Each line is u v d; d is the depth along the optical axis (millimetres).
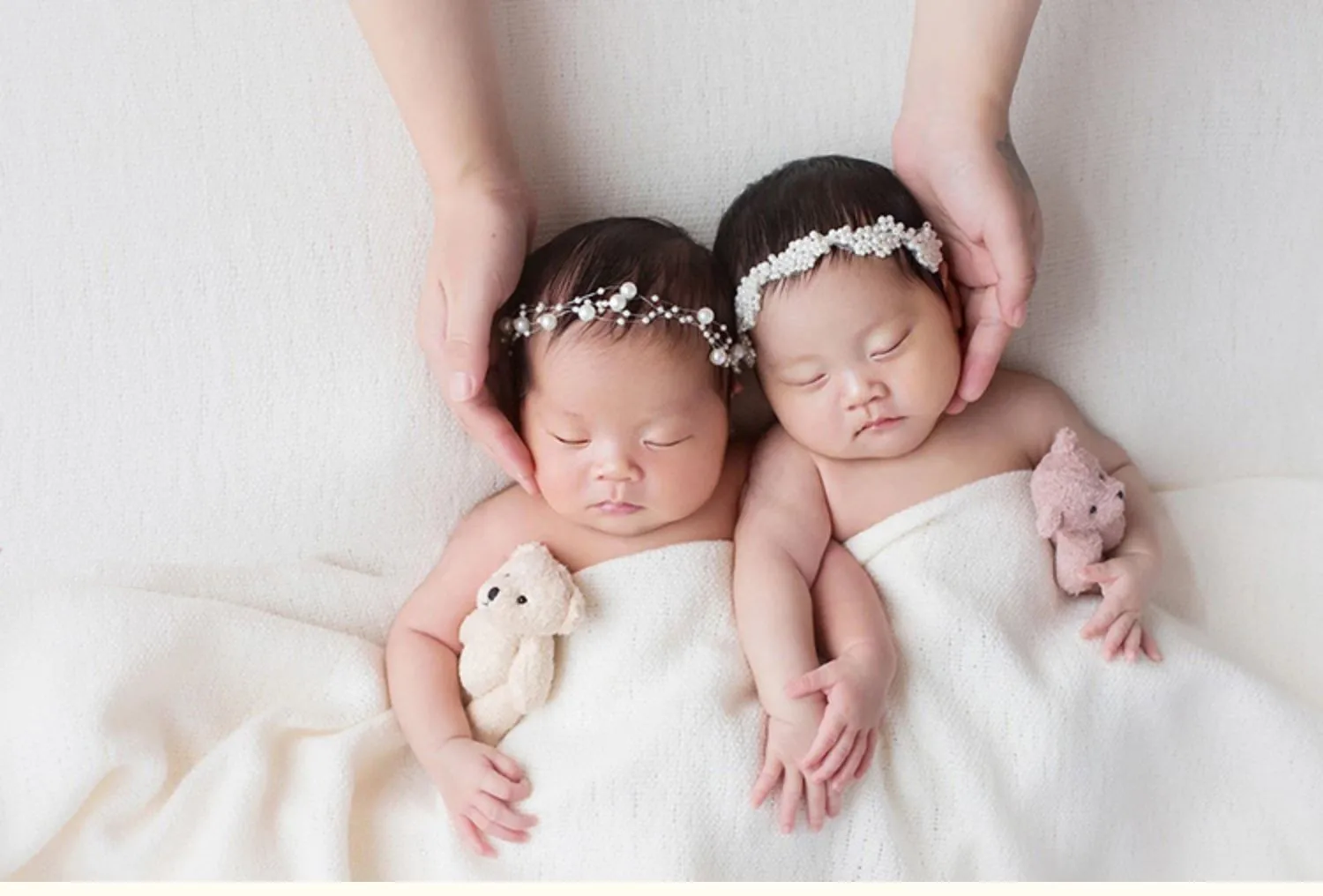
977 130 1096
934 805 1111
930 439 1194
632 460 1090
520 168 1177
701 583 1148
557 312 1083
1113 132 1202
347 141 1147
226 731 1186
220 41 1130
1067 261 1224
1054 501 1158
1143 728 1140
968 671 1132
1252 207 1228
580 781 1092
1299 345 1263
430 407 1175
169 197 1140
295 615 1210
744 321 1126
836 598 1146
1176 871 1163
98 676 1122
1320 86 1204
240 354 1160
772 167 1203
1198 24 1186
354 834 1149
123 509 1178
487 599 1132
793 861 1078
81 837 1138
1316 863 1137
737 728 1096
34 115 1125
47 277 1142
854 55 1181
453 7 1093
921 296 1102
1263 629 1259
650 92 1176
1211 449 1304
